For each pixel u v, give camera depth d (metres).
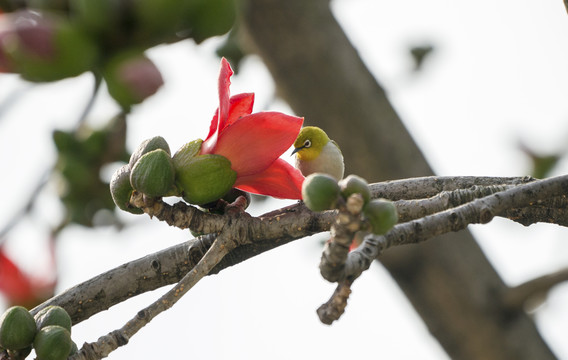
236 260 1.58
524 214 1.61
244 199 1.57
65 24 1.64
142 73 1.66
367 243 1.45
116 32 1.65
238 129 1.53
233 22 1.69
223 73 1.54
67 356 1.50
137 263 1.59
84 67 1.65
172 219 1.54
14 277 1.86
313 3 2.42
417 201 1.55
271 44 2.39
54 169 2.02
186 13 1.67
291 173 1.55
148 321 1.50
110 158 2.04
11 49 1.64
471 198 1.54
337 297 1.42
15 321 1.50
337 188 1.40
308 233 1.55
